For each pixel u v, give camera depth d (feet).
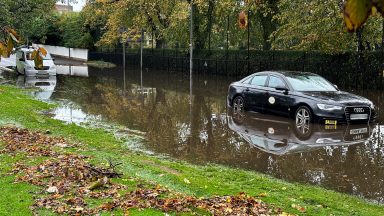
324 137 34.32
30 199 17.74
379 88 64.59
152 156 29.12
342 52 66.80
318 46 65.21
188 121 42.86
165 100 58.44
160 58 119.44
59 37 183.11
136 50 132.46
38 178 20.44
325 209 18.75
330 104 37.88
